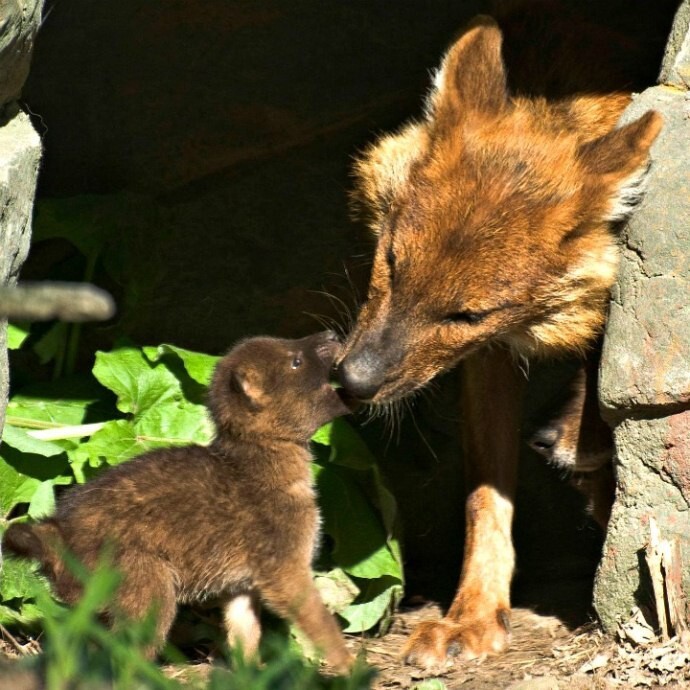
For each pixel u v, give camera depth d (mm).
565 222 9758
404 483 13555
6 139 8875
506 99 10500
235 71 13305
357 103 13438
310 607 8977
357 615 11000
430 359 9867
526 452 13859
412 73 13414
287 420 9141
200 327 13414
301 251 13547
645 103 9953
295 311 13625
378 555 11094
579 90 10914
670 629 9320
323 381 9320
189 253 13383
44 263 12961
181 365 11242
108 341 12867
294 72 13383
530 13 11367
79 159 13258
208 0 13102
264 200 13531
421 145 10531
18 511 10914
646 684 8906
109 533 8578
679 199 9430
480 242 9648
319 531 9555
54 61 13000
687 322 9281
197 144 13359
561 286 9938
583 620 10828
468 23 10938
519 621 11070
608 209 9773
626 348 9523
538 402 13859
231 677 6906
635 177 9695
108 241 12695
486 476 11148
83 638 7488
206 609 10203
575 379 11430
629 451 9648
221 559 8875
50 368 12648
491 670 9750
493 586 10742
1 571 9039
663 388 9328
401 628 11406
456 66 10547
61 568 8484
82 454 10602
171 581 8742
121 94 13219
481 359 11031
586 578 12539
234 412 9078
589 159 9922
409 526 13617
